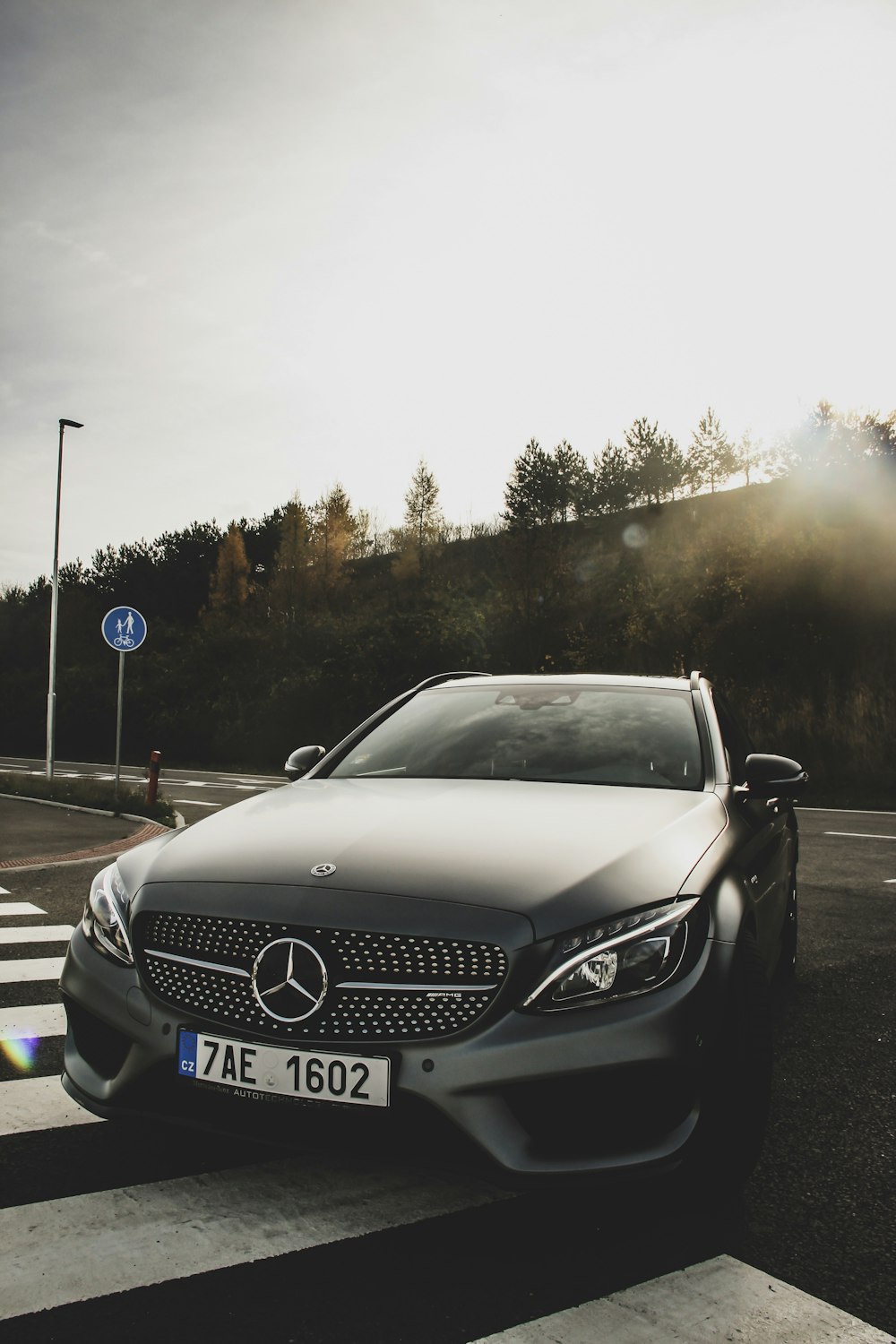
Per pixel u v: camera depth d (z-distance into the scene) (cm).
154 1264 236
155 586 6781
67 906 711
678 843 286
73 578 6819
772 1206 273
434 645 2962
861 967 547
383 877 256
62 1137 312
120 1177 283
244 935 252
